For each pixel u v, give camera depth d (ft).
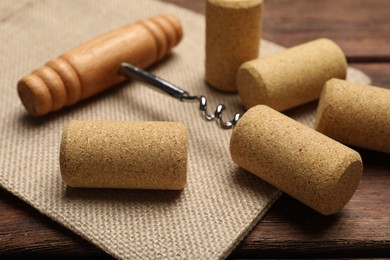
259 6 1.10
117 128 0.95
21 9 1.32
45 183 0.97
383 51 1.26
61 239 0.93
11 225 0.94
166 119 1.09
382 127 1.00
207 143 1.05
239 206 0.95
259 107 0.98
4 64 1.19
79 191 0.96
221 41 1.11
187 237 0.91
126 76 1.13
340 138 1.03
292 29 1.32
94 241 0.90
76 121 0.96
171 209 0.94
